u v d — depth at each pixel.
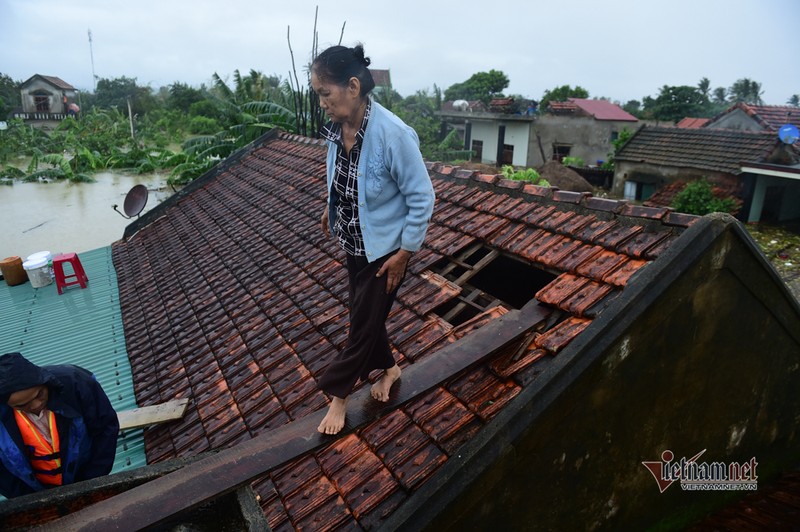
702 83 56.88
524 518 2.78
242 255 6.94
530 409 2.54
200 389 4.66
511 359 2.96
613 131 30.30
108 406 2.85
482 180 5.22
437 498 2.37
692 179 19.64
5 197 26.56
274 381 4.24
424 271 4.50
